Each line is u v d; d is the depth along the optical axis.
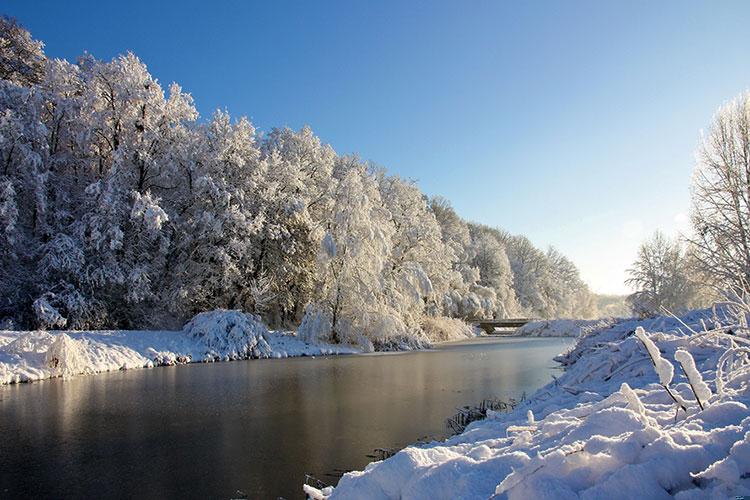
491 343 39.28
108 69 29.48
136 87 29.55
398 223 43.50
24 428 11.07
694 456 3.03
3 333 19.27
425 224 44.16
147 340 23.97
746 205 18.33
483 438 5.97
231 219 29.72
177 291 28.84
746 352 5.52
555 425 4.46
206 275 30.08
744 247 18.05
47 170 26.45
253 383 17.53
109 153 31.30
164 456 9.06
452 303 52.84
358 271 32.12
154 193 30.88
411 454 4.09
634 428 3.76
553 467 3.12
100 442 9.98
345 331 31.44
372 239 32.56
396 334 32.38
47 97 28.61
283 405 13.56
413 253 42.75
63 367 18.53
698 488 2.85
